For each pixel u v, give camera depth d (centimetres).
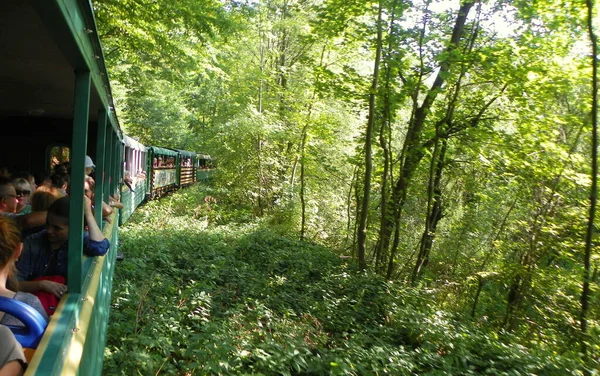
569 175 1155
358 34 1284
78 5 255
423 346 781
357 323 911
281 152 2316
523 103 1198
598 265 1166
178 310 735
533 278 1209
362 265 1309
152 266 1008
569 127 1280
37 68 401
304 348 657
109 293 584
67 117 905
